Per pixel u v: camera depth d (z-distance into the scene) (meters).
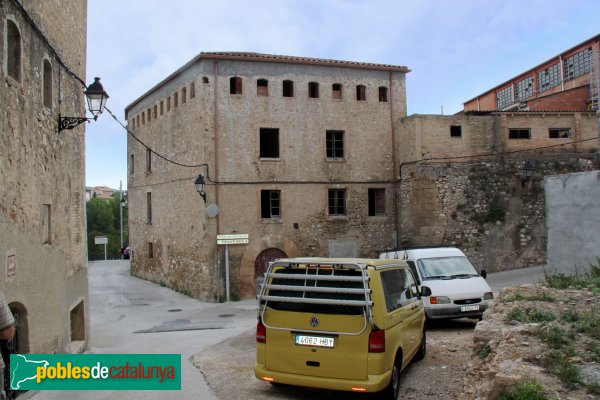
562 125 23.66
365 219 23.00
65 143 9.98
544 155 23.42
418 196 22.31
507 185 22.97
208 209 20.59
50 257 8.83
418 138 22.39
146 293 23.27
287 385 7.69
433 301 12.17
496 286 19.11
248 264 21.27
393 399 7.09
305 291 7.16
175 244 23.88
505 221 22.86
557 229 13.32
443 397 7.16
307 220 22.22
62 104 9.79
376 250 23.00
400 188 23.23
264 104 21.95
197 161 21.42
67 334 9.79
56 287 9.11
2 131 6.87
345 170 22.88
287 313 7.23
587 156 23.66
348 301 6.88
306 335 7.07
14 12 7.29
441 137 22.62
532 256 23.05
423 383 7.89
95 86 9.77
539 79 38.44
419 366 8.87
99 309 19.20
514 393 5.17
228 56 21.38
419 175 22.31
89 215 65.44
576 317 7.26
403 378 8.20
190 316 17.33
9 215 7.11
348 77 23.17
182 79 22.91
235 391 7.84
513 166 23.08
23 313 7.71
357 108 23.20
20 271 7.46
